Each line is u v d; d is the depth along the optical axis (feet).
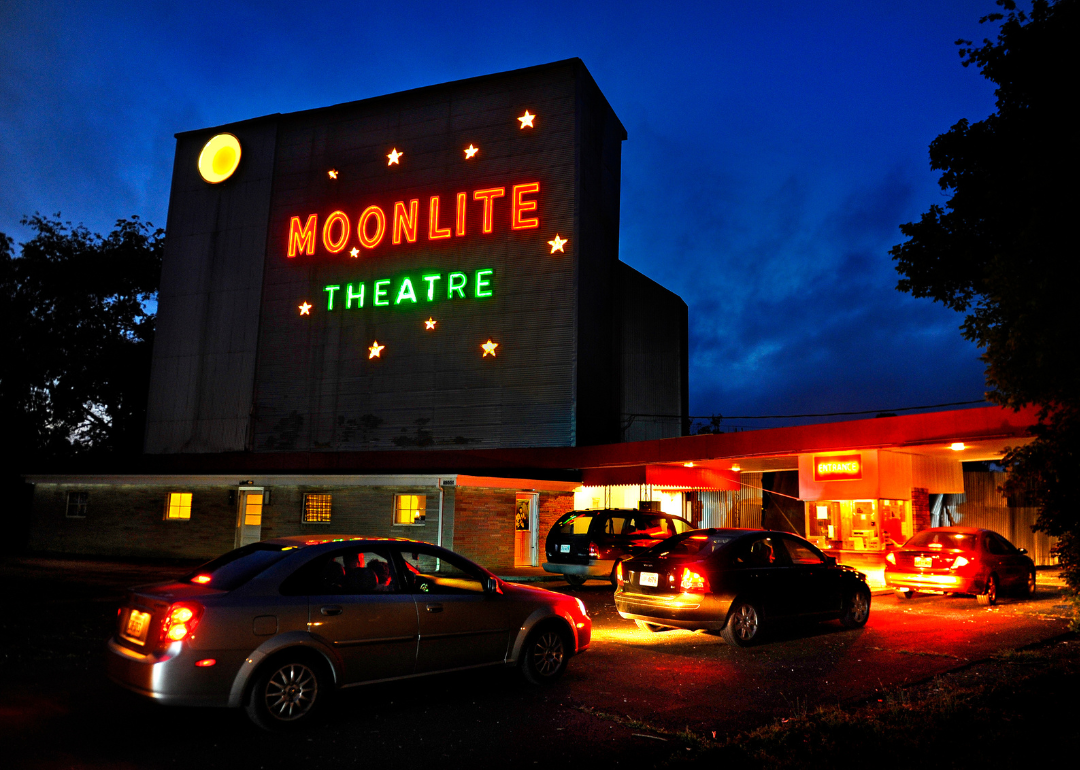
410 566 22.75
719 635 34.06
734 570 31.83
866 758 16.61
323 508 69.26
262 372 99.60
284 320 99.71
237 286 103.19
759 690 23.81
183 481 74.18
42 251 110.42
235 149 105.91
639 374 96.07
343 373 95.45
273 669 18.93
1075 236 22.62
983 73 30.01
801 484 63.31
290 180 102.73
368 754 17.35
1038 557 81.05
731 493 85.46
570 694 23.11
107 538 77.87
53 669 25.02
